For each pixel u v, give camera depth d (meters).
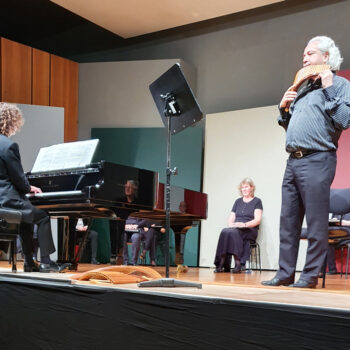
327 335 1.71
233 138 7.51
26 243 3.73
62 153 4.14
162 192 4.98
